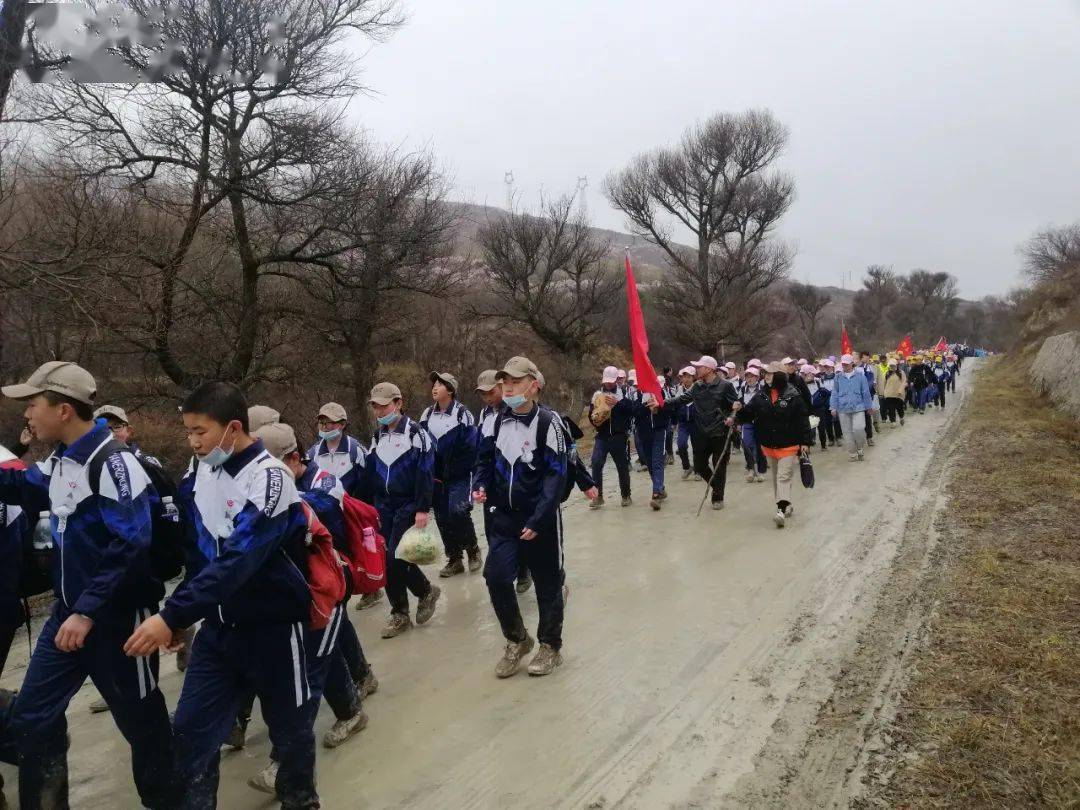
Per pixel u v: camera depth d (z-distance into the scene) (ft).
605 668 15.65
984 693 13.05
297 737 10.00
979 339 314.96
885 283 285.23
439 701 14.46
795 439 26.73
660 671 15.39
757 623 17.74
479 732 13.21
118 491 9.64
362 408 52.42
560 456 14.85
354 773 12.03
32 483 11.51
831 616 17.89
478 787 11.54
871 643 16.10
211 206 37.83
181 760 9.35
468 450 22.30
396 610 18.11
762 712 13.53
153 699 10.23
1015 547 21.15
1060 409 57.77
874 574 20.74
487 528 15.89
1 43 26.04
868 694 13.80
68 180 30.63
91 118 33.60
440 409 22.15
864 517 27.50
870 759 11.62
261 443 9.87
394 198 46.88
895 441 48.88
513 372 14.78
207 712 9.52
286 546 9.82
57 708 9.68
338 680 12.84
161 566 10.89
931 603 17.87
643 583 21.24
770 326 103.50
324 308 49.60
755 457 36.14
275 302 47.11
